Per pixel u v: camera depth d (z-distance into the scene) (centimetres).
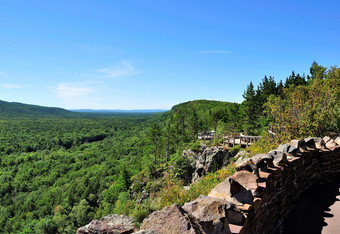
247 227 250
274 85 3694
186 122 7775
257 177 327
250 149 1454
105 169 7838
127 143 12088
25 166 10212
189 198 695
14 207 6925
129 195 4234
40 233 4678
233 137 1994
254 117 3388
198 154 2552
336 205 439
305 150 525
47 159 11200
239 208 252
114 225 262
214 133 3194
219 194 289
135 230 261
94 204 5956
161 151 6094
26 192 7981
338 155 616
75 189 6638
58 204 6188
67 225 4909
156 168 4153
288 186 430
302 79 3538
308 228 366
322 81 1280
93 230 255
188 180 2459
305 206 447
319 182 570
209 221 202
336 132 1058
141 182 3838
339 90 1200
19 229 5472
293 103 1179
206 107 9938
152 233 168
